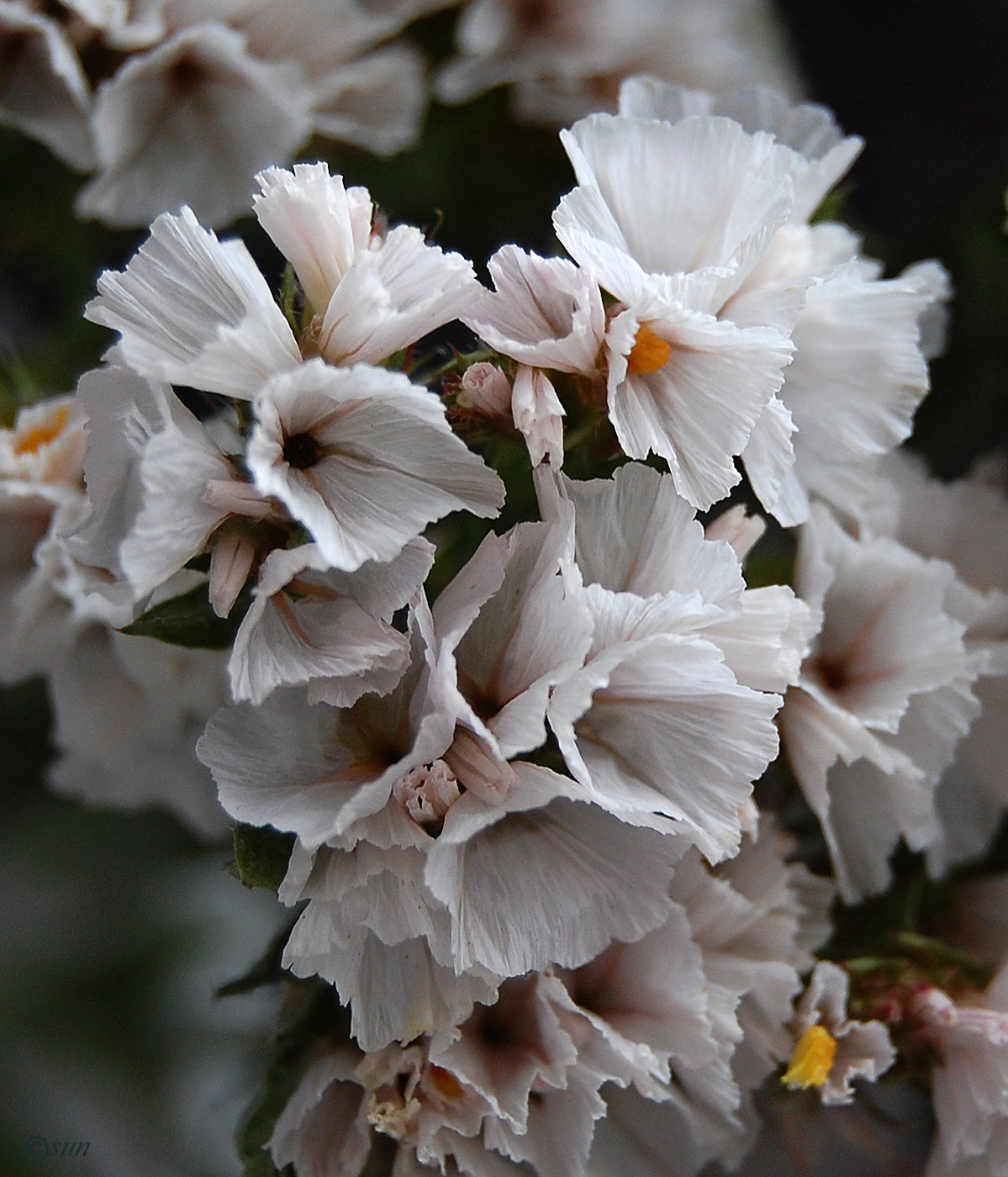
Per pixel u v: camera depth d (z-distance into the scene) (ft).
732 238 0.58
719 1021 0.60
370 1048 0.57
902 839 0.65
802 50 0.96
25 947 0.71
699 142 0.59
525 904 0.56
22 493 0.64
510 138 0.71
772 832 0.62
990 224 0.72
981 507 0.66
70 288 0.72
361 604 0.56
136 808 0.71
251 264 0.55
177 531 0.55
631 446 0.56
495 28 0.69
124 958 0.71
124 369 0.55
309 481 0.55
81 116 0.67
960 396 0.72
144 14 0.66
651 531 0.57
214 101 0.67
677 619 0.56
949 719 0.62
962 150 0.96
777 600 0.57
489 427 0.57
